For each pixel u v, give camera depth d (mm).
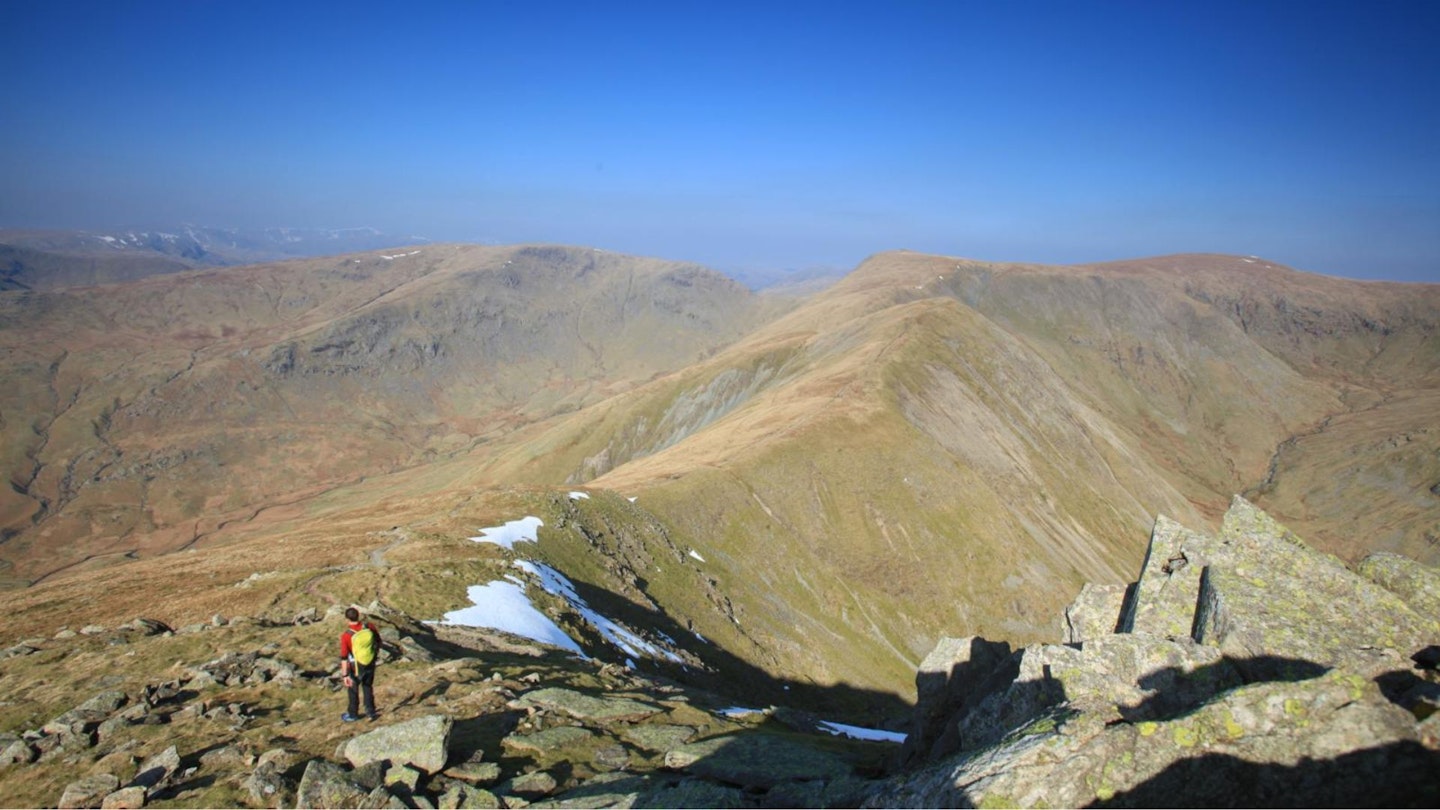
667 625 72688
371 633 24109
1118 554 164250
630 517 100000
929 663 28188
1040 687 18469
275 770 20141
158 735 23078
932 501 141500
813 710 76875
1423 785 11094
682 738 24750
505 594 49656
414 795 18297
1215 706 13367
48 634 43375
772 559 117500
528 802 18938
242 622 36125
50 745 22719
